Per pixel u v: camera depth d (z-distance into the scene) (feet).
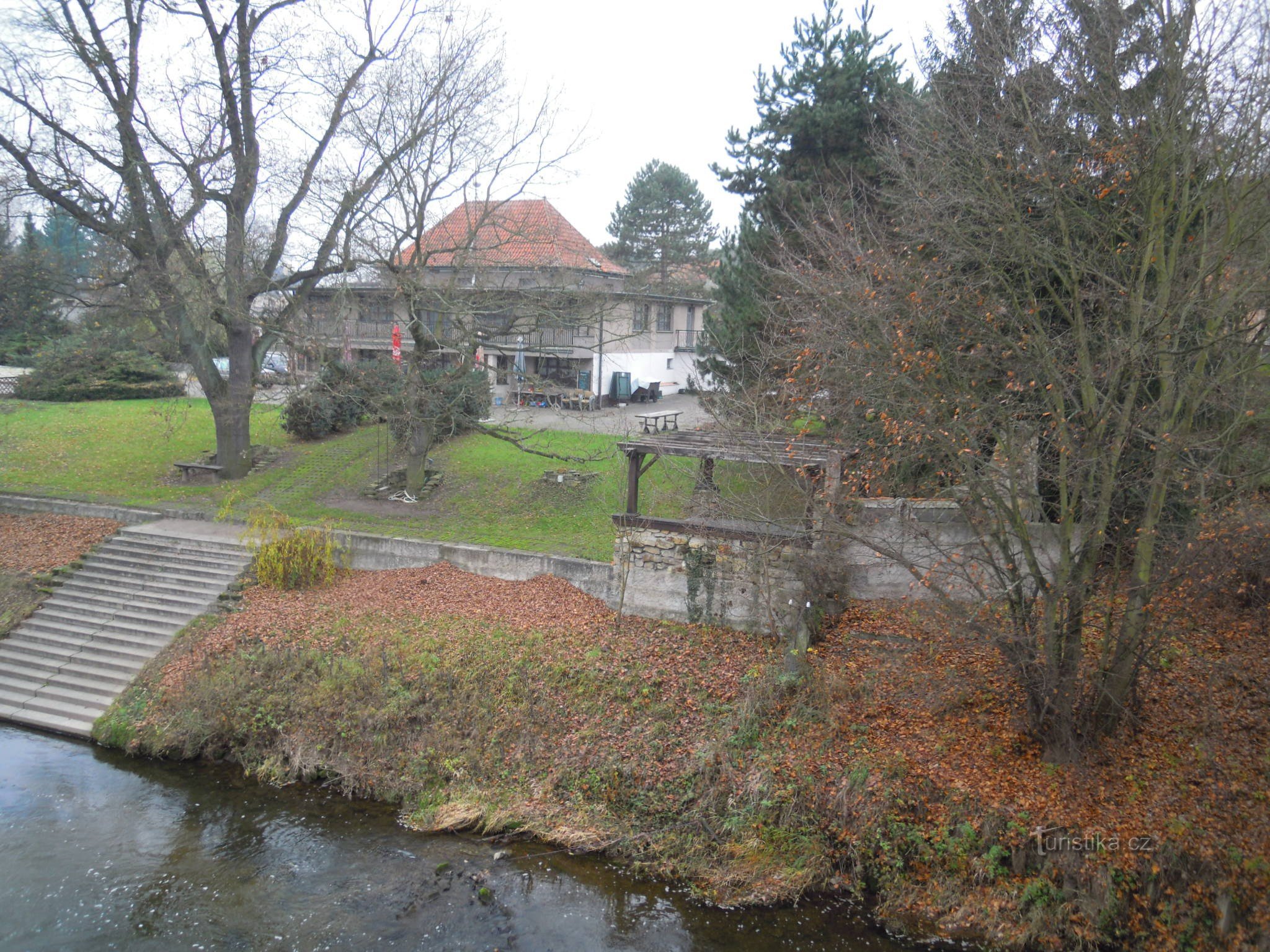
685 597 56.80
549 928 38.17
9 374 131.03
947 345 43.34
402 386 78.48
